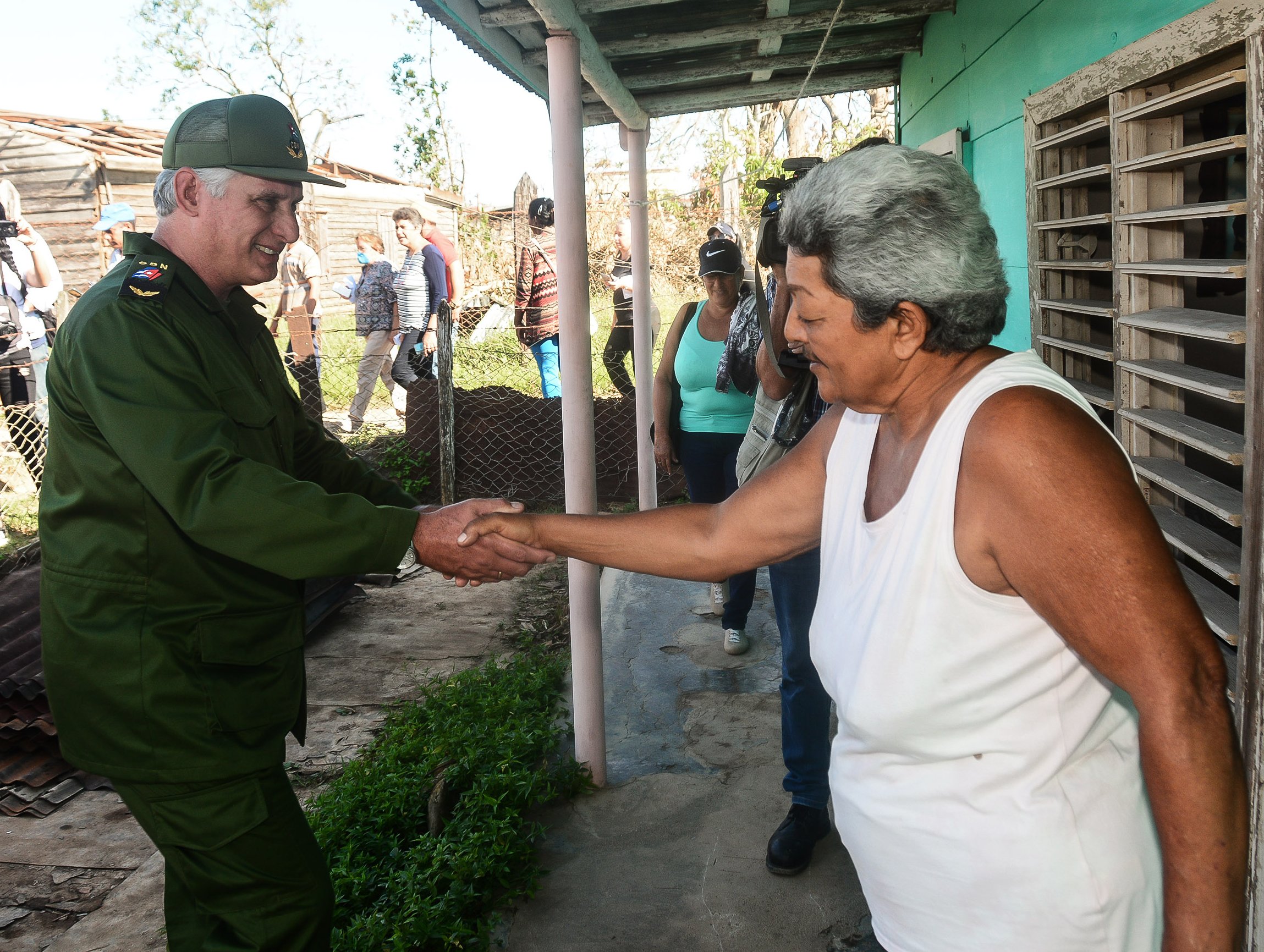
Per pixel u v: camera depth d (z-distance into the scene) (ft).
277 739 6.66
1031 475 3.53
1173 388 8.70
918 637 3.90
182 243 6.61
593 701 10.75
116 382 5.89
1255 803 6.33
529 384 32.65
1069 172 10.66
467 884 8.88
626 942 8.43
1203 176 8.14
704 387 13.80
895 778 4.18
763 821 10.11
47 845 10.93
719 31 13.38
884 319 3.92
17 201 25.64
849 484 4.52
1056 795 3.86
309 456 7.82
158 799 6.23
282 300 33.81
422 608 18.12
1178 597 3.38
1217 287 8.12
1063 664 3.82
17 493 25.95
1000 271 3.95
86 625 6.15
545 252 26.94
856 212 3.79
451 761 10.93
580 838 10.00
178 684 6.15
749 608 14.40
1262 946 6.34
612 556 5.95
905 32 16.65
